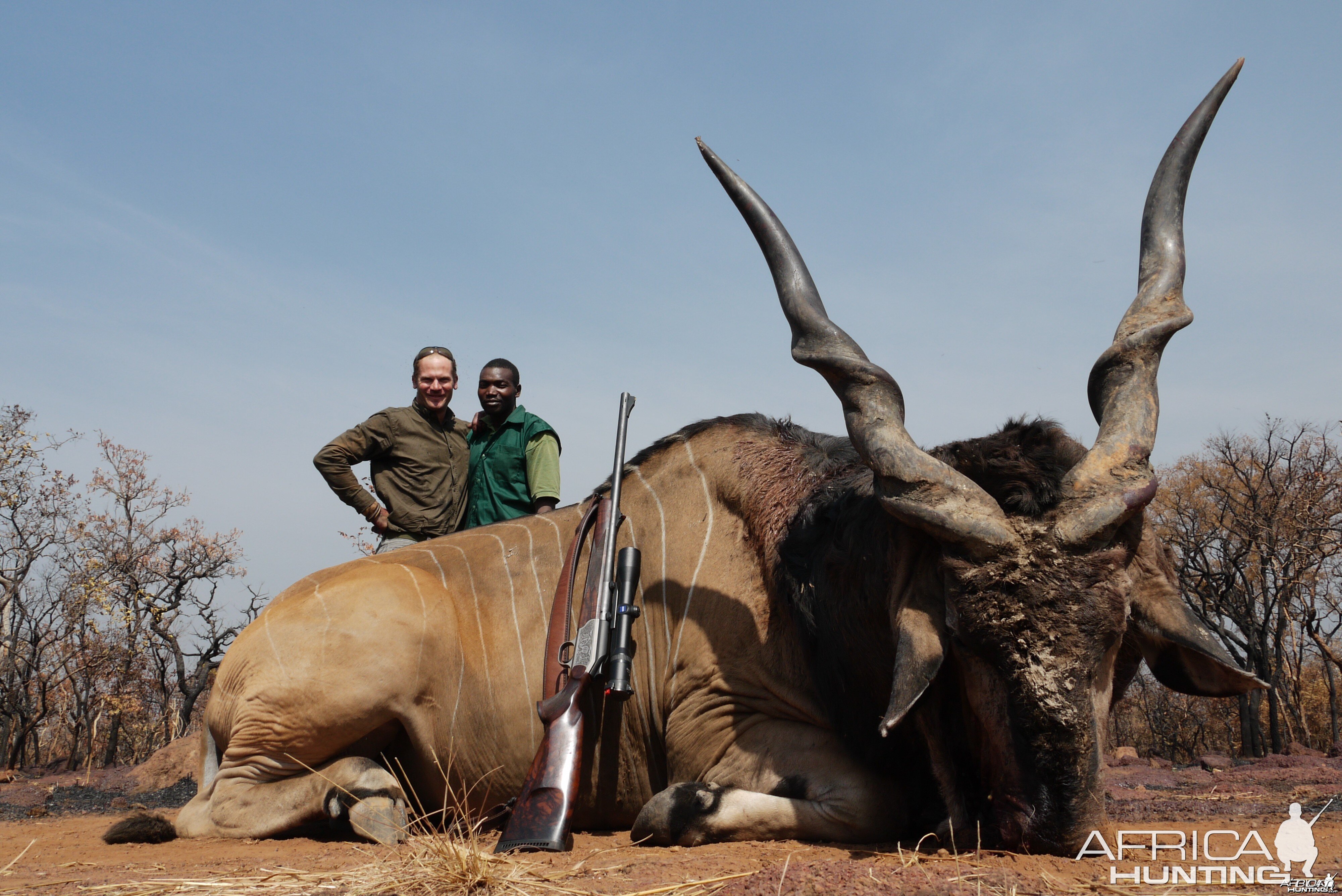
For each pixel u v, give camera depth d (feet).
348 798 14.17
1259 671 77.77
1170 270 11.81
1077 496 10.18
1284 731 88.12
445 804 13.44
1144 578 10.94
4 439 77.41
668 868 10.33
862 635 12.16
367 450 20.80
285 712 14.70
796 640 13.43
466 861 9.90
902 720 11.56
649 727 14.71
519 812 12.20
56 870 12.38
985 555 10.09
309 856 12.59
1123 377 11.09
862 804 12.23
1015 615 9.89
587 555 15.33
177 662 80.12
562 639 14.11
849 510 12.80
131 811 23.47
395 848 12.76
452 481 21.21
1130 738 95.76
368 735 14.88
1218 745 90.22
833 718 12.78
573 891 9.41
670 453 15.99
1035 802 9.86
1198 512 82.02
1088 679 9.84
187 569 82.23
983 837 10.57
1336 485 79.15
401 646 14.75
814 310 12.38
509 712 15.01
